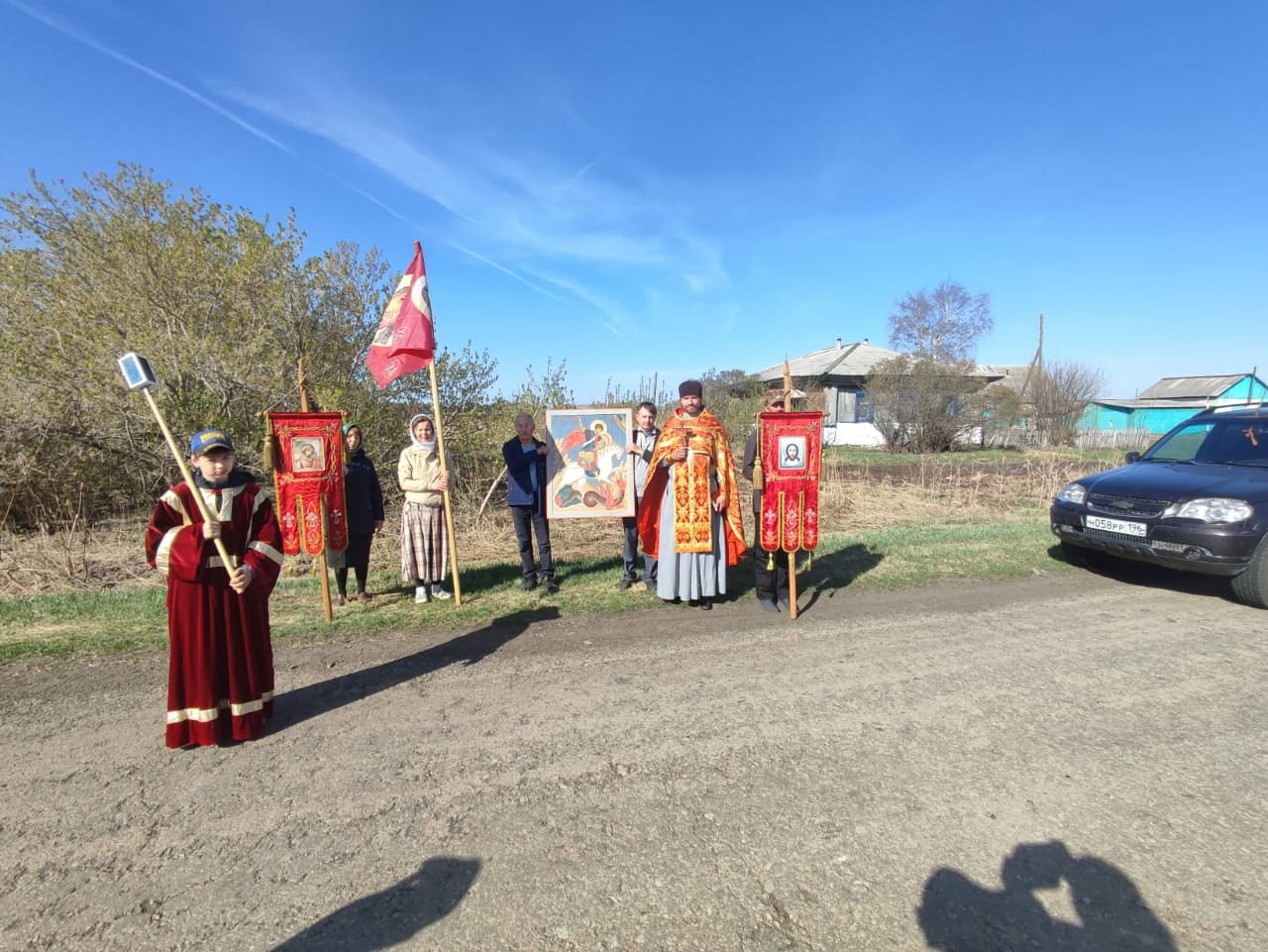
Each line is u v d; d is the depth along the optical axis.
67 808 2.99
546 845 2.73
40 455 9.16
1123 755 3.43
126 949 2.22
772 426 5.45
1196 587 6.64
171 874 2.58
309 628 5.41
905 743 3.55
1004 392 27.09
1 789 3.15
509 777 3.24
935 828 2.84
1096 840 2.77
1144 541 6.28
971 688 4.25
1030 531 9.48
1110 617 5.71
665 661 4.72
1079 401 30.61
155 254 9.55
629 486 6.51
